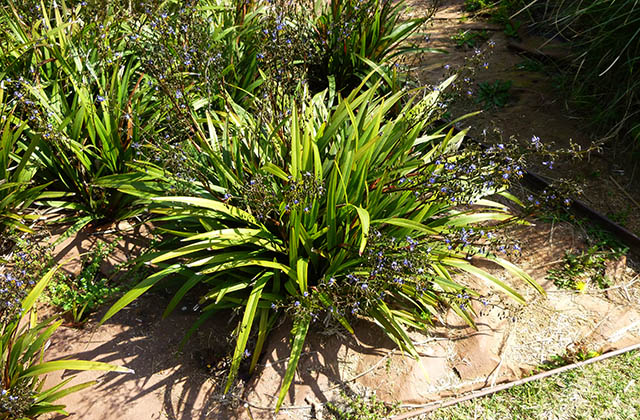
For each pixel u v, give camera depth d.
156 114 4.16
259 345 3.09
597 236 4.09
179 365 3.21
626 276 3.80
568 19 5.19
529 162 4.76
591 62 4.98
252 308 2.98
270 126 3.60
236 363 2.90
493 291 3.68
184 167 3.28
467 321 3.33
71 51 4.34
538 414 3.04
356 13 5.34
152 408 3.00
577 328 3.47
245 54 4.98
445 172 3.20
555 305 3.62
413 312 3.39
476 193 3.32
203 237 3.01
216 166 3.39
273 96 3.75
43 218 4.06
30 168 3.94
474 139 4.96
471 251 3.27
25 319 3.40
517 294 3.23
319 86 5.64
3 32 4.41
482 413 3.04
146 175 3.56
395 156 3.51
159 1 4.62
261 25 4.68
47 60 4.14
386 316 3.21
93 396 3.04
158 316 3.48
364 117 3.65
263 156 3.61
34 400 2.75
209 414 3.00
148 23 4.45
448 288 3.45
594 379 3.21
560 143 4.87
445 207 3.62
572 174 4.61
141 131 3.89
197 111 4.47
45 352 3.23
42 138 3.98
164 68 3.58
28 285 3.21
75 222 4.06
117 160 4.07
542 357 3.32
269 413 3.00
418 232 3.40
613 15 4.39
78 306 3.48
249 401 3.04
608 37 4.57
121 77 4.53
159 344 3.31
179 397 3.06
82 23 4.85
